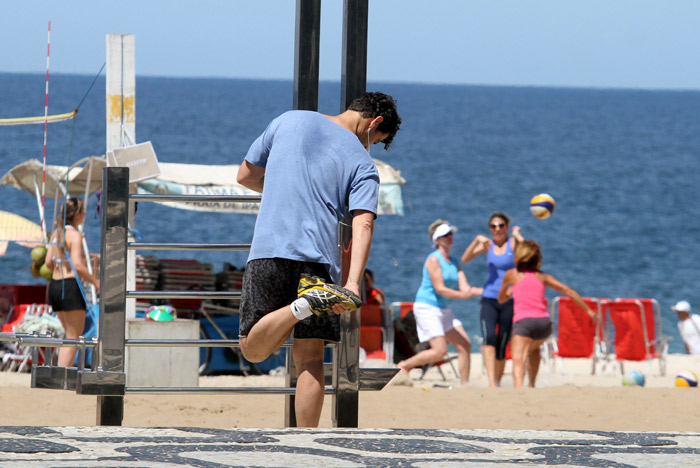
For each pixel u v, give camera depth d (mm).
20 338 19719
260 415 27312
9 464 11727
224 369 46281
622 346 50656
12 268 92688
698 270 119438
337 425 20844
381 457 12891
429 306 43656
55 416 26328
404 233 133625
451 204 179375
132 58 37250
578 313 50875
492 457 13156
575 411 28422
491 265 42375
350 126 19156
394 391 31531
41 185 49000
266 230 17859
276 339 17391
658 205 191375
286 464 12195
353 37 20766
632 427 26391
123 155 34281
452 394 30922
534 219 163500
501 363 42750
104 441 13641
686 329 58906
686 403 29641
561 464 12727
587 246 135375
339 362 20766
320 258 17766
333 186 18109
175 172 48000
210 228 126562
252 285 17812
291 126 18375
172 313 38844
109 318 19625
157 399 29312
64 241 39594
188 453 12852
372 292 49375
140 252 106250
